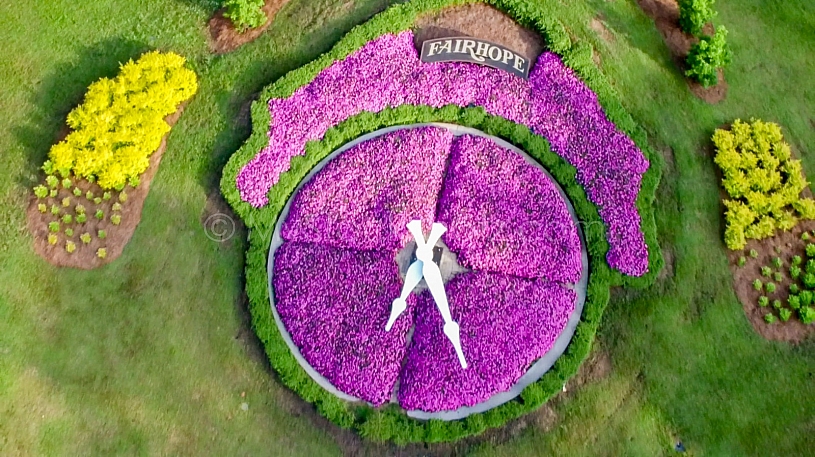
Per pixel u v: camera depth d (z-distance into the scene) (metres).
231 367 18.36
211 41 21.19
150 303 18.75
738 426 18.56
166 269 19.05
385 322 18.42
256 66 20.86
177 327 18.61
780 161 21.00
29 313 18.50
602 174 20.03
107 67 20.95
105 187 19.42
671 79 21.53
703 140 21.11
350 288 18.69
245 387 18.23
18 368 18.08
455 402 17.97
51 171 19.48
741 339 19.27
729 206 20.25
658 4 22.31
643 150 20.30
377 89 20.39
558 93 20.67
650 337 19.05
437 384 17.98
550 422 18.23
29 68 20.81
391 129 20.41
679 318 19.27
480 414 18.03
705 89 21.66
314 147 19.86
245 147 19.67
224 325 18.67
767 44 22.52
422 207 19.36
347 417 17.94
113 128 19.70
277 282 18.78
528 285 18.95
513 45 21.31
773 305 19.61
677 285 19.50
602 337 19.00
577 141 20.31
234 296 18.91
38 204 19.39
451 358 18.16
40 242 19.09
